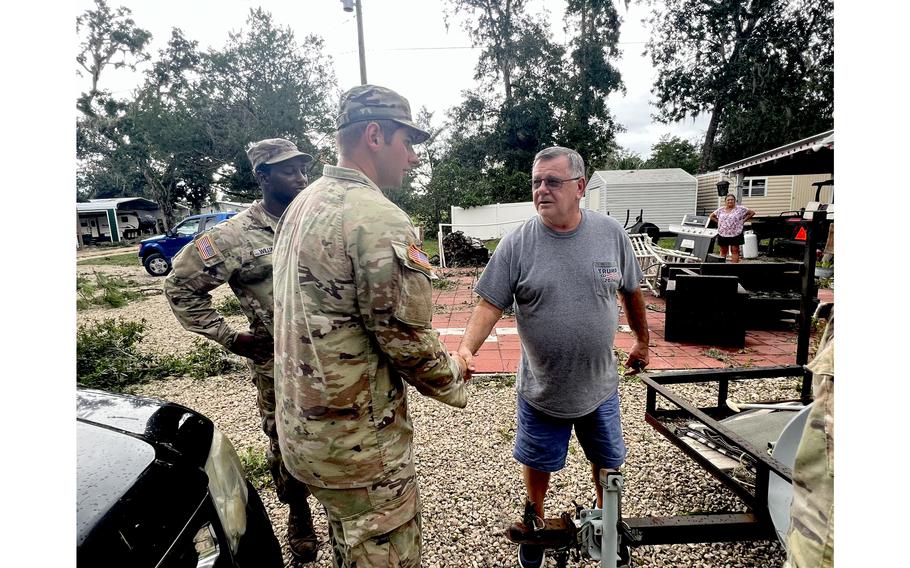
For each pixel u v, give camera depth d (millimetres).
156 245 13156
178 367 4715
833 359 774
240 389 4250
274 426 1925
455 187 19844
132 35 29109
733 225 8258
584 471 2658
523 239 1820
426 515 2363
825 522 763
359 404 1199
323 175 1322
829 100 25000
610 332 1797
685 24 25906
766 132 25141
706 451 2180
